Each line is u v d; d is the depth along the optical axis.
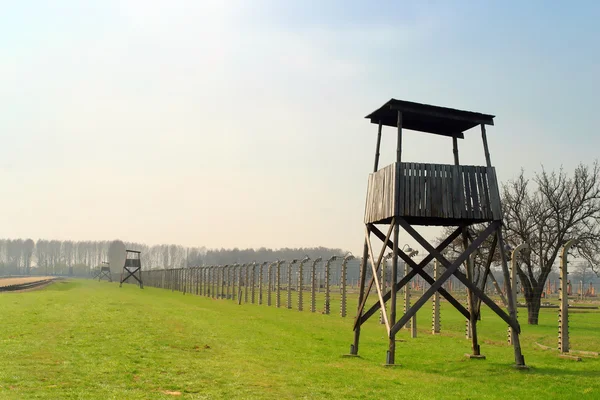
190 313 29.81
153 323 22.81
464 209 16.36
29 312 25.42
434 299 26.45
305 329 25.53
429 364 16.33
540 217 35.88
